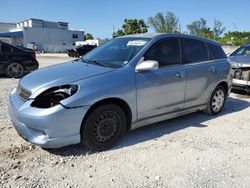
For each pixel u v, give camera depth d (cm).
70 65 434
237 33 4453
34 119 330
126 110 402
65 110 333
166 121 519
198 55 511
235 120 541
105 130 378
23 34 5959
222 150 398
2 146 387
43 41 6266
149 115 428
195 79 490
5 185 296
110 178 315
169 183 308
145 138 432
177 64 463
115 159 360
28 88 355
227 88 577
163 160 361
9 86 846
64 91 340
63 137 340
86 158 360
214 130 480
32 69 1105
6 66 1045
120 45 464
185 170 338
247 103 692
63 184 302
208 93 531
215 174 331
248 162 365
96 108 362
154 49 435
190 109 502
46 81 356
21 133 357
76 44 5669
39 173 322
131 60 407
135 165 346
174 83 451
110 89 366
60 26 7744
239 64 749
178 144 413
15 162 344
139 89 401
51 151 375
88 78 362
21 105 348
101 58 447
